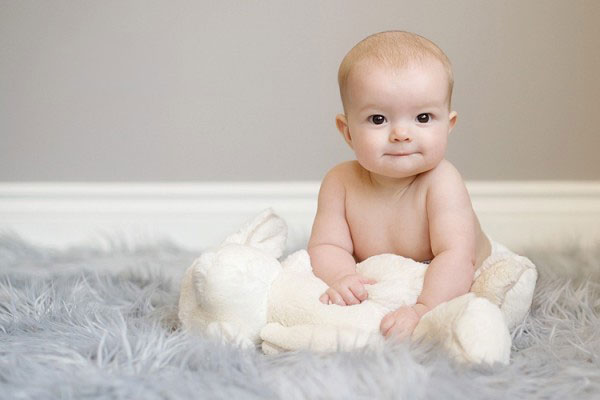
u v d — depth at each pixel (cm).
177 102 233
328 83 230
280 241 144
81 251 224
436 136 136
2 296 162
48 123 234
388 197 146
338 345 116
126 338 120
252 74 231
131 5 230
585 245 222
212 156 234
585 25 225
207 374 111
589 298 160
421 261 146
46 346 125
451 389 104
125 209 235
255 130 233
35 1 231
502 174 230
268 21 230
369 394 104
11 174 235
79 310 151
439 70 136
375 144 135
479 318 114
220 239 234
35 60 232
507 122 229
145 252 222
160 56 232
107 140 234
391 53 136
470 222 140
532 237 228
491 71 227
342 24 229
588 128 228
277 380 107
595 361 120
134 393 104
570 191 229
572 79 227
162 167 235
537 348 129
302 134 232
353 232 149
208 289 124
